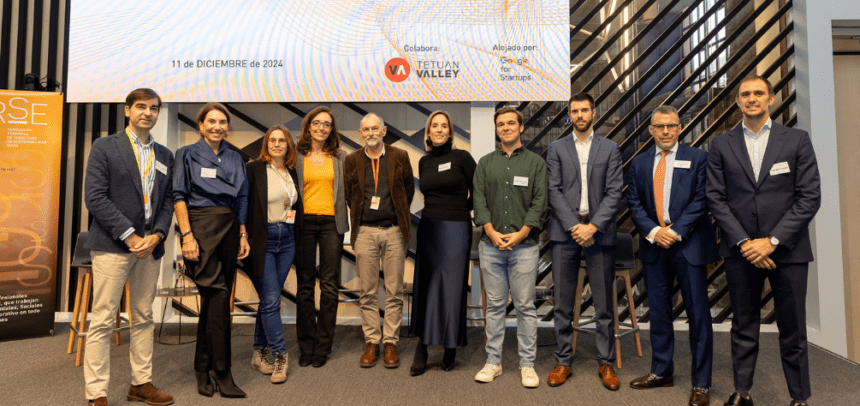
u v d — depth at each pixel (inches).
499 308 89.0
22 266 117.3
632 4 146.7
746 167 74.2
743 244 72.8
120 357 102.3
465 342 91.8
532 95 128.0
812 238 128.4
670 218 82.5
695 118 138.6
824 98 129.6
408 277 140.5
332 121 98.0
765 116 75.1
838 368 98.2
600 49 138.2
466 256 91.3
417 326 91.6
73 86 127.1
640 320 136.5
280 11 129.1
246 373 92.0
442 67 128.6
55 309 125.5
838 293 125.4
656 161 86.5
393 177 97.1
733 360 77.5
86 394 72.7
